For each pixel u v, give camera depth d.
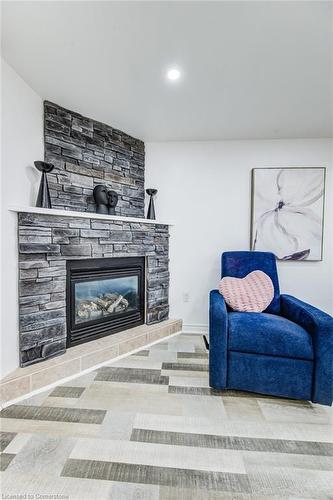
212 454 1.26
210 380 1.80
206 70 1.76
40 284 1.85
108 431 1.40
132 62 1.68
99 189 2.38
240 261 2.52
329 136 2.77
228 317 1.92
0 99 1.64
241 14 1.32
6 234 1.66
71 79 1.86
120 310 2.59
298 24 1.38
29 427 1.42
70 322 2.12
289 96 2.07
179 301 2.98
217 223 2.94
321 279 2.84
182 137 2.85
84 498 1.04
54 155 2.18
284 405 1.67
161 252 2.86
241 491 1.08
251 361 1.74
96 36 1.47
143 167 2.96
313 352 1.65
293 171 2.81
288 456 1.26
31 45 1.53
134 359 2.26
